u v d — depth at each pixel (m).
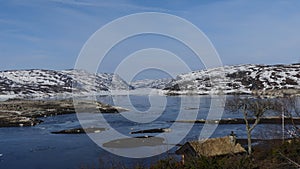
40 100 150.00
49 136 65.12
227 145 33.97
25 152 50.69
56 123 85.31
